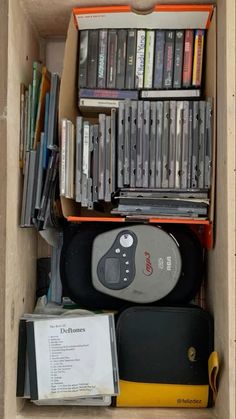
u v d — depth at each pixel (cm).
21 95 154
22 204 152
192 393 150
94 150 152
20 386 147
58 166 154
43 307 169
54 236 168
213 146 148
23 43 157
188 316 153
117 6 150
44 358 144
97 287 153
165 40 156
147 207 151
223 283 137
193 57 156
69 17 162
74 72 160
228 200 132
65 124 149
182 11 149
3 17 140
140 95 158
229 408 129
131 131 151
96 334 145
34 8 155
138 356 152
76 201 155
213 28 148
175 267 152
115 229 154
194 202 150
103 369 144
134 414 147
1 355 135
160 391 150
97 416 146
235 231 131
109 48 157
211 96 150
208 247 155
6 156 137
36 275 178
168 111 150
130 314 153
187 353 152
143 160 150
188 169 150
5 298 136
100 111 165
